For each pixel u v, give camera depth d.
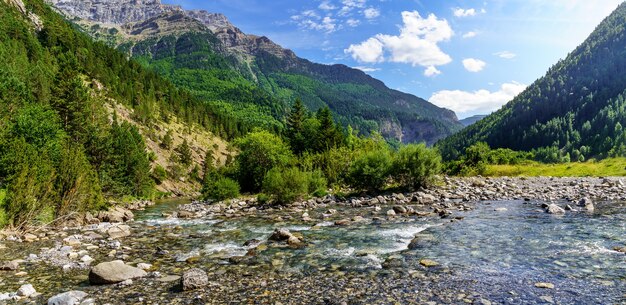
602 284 9.35
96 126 62.47
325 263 12.43
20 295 9.65
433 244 14.63
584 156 149.75
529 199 28.16
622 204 23.55
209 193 44.28
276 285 10.22
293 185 32.41
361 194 37.06
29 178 20.92
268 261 12.92
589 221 18.12
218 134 184.88
